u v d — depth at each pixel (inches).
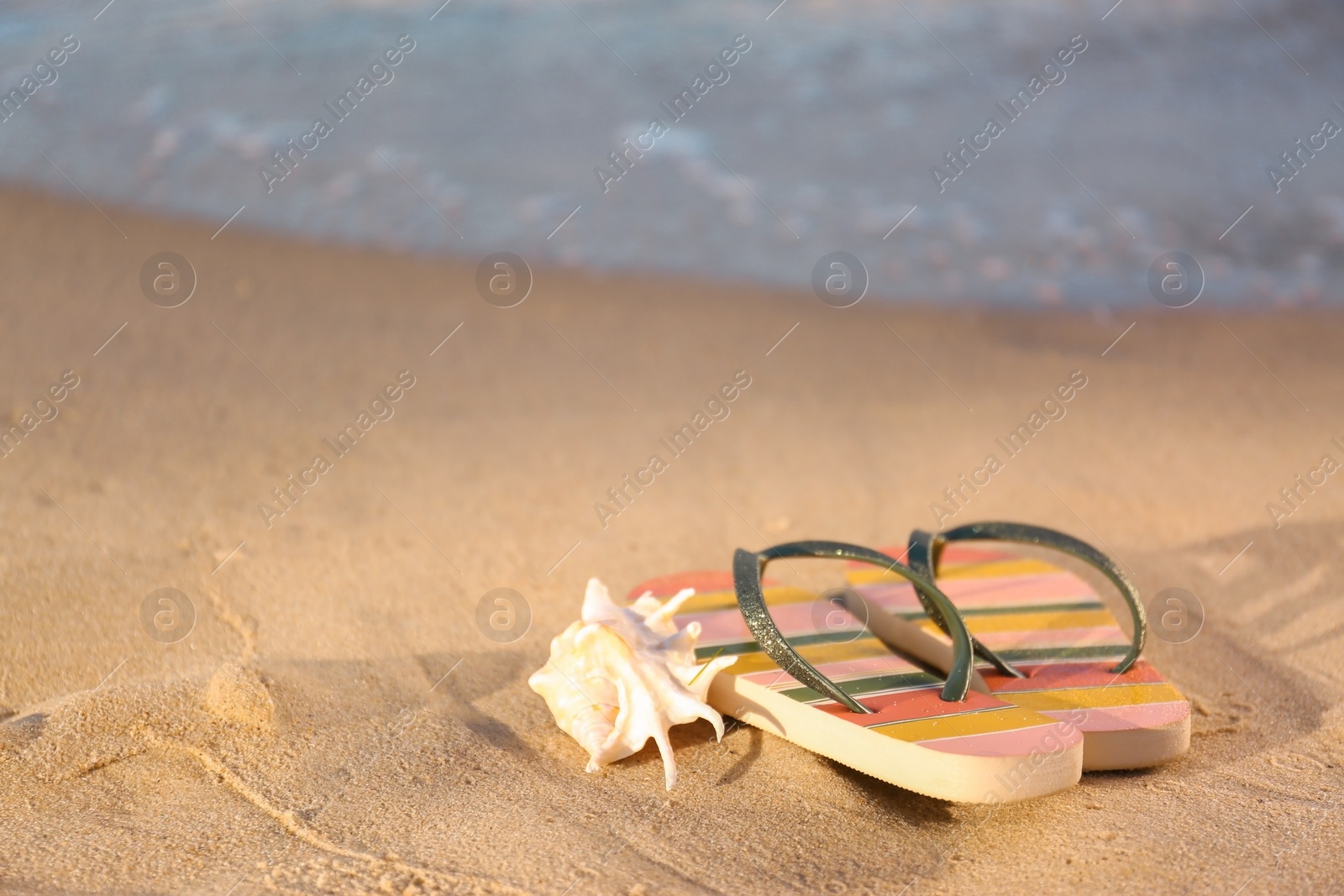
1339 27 202.1
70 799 77.0
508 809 77.2
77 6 213.2
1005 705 78.3
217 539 88.1
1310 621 85.1
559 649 79.4
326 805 77.1
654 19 207.6
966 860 76.2
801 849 76.4
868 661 80.7
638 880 75.4
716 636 81.8
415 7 212.8
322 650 82.8
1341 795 78.0
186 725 79.0
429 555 88.4
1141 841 76.5
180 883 75.0
